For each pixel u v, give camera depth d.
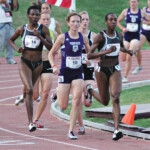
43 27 19.33
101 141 17.95
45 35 19.36
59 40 18.45
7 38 50.03
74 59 18.45
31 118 18.86
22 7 82.19
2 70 45.88
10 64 50.50
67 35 18.48
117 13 88.69
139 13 35.38
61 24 79.19
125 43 35.72
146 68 47.66
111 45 18.62
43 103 20.84
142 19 38.69
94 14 86.19
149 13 38.56
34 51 19.23
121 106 24.33
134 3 35.25
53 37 24.39
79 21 18.42
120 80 18.88
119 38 18.84
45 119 23.53
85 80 21.41
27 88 18.83
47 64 23.05
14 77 41.31
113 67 18.86
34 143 17.33
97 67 19.17
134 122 21.48
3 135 19.16
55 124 22.19
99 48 18.86
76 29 18.39
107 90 19.59
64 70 18.59
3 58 56.59
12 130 20.38
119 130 18.25
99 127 20.75
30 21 19.09
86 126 21.48
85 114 23.98
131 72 44.25
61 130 20.55
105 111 22.95
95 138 18.66
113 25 18.31
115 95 18.47
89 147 16.56
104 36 18.53
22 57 19.34
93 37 19.03
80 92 18.42
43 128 21.02
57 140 18.08
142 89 33.19
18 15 79.12
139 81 36.72
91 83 21.30
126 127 19.58
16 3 50.12
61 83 18.78
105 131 20.39
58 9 84.44
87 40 19.20
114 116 18.34
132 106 19.86
